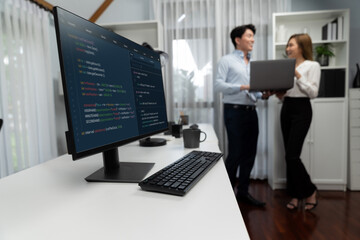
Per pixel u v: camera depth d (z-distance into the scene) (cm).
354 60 291
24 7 218
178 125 158
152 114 96
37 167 86
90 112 60
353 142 266
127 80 79
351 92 264
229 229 42
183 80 306
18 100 212
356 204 232
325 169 269
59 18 53
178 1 303
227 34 301
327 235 177
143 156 102
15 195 59
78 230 42
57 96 273
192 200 55
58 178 73
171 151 112
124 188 63
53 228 43
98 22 313
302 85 204
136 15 312
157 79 105
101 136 64
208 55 303
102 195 59
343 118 264
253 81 203
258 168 307
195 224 44
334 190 270
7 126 198
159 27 276
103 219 46
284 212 216
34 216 48
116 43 75
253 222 198
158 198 56
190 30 304
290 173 218
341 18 261
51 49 264
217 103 307
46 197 58
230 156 229
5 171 198
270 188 278
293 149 213
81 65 59
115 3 312
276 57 294
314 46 283
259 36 295
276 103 270
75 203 54
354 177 267
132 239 39
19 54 212
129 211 49
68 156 105
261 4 293
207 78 304
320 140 268
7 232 42
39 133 237
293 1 297
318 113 267
